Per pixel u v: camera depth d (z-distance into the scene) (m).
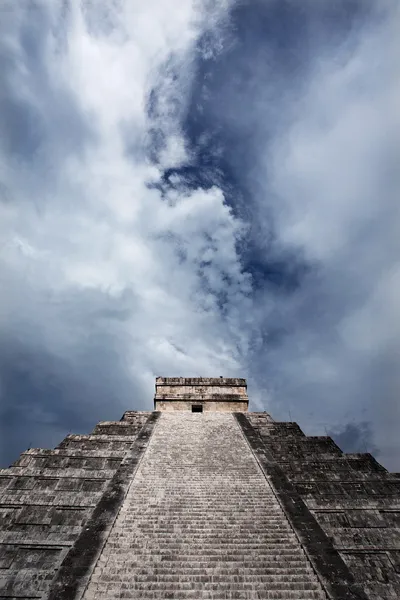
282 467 15.27
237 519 11.08
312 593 8.27
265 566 9.11
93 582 8.52
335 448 17.41
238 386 27.95
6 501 12.72
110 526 10.45
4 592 9.44
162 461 15.22
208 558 9.31
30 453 16.11
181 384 27.91
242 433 18.67
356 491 13.73
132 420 21.23
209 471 14.37
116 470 14.59
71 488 13.74
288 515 11.22
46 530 11.48
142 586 8.39
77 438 17.73
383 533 11.69
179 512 11.38
